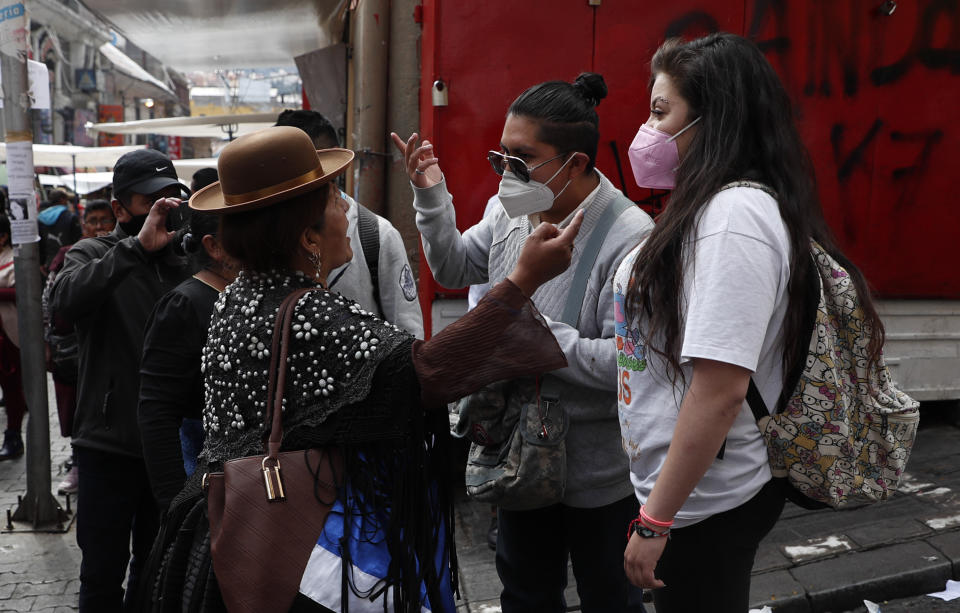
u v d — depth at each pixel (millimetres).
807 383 1483
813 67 4098
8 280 5488
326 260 1553
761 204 1421
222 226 1506
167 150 33625
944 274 4359
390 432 1373
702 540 1552
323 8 5848
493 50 3875
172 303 2047
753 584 3049
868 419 1575
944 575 3102
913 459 4227
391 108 4496
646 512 1441
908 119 4223
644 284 1476
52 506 4230
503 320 1378
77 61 26500
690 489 1410
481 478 2023
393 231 2602
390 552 1372
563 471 1928
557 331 1928
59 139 25531
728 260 1375
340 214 1562
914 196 4285
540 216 2139
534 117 1964
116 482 2594
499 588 3172
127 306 2580
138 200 2770
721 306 1363
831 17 4078
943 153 4277
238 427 1453
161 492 1989
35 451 4191
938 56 4203
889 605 3025
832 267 1521
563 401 1979
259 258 1486
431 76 3910
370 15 4469
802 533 3430
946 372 4480
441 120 3893
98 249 2768
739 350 1353
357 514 1374
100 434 2543
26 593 3469
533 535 2146
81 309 2502
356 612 1355
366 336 1374
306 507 1353
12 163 4098
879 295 4309
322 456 1378
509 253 2246
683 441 1394
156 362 2031
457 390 1375
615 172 4004
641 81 3961
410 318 2590
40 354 4184
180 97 36062
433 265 2418
